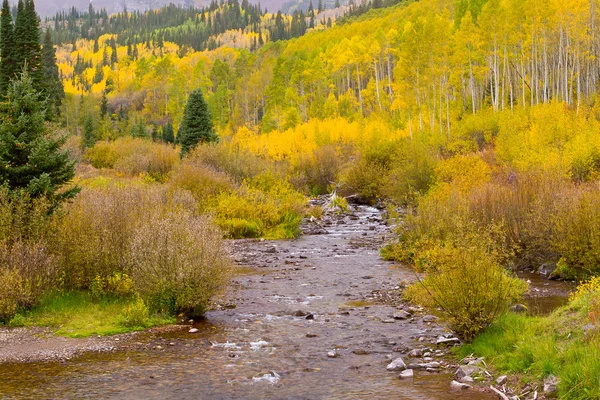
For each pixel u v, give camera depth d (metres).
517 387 6.83
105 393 6.91
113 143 55.44
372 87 87.00
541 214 15.95
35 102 13.66
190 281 11.02
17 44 44.81
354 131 62.47
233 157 35.81
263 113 114.56
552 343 7.34
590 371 6.23
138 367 8.00
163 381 7.38
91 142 69.25
